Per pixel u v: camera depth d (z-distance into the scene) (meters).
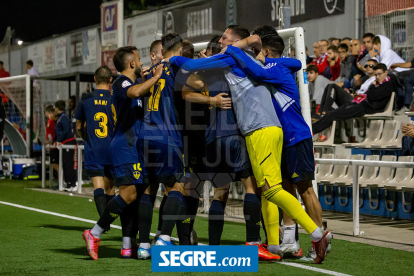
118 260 8.08
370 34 18.20
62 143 19.75
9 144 27.23
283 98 7.94
